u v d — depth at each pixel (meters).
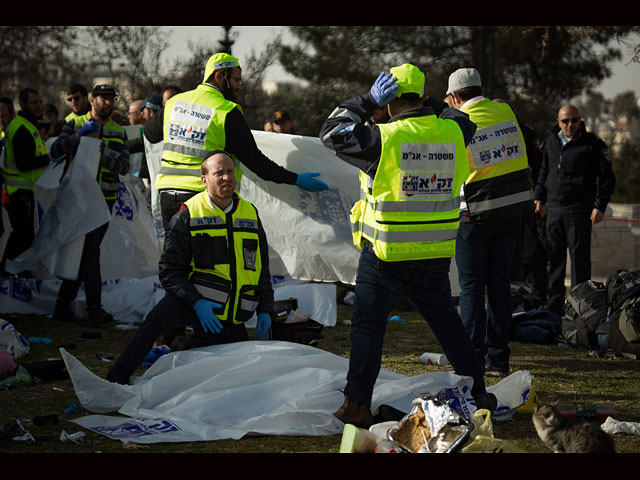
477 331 5.68
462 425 3.43
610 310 6.56
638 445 3.92
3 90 21.47
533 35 19.94
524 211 5.52
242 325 5.18
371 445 3.64
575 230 8.68
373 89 4.23
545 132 20.91
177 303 4.97
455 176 4.22
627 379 5.56
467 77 5.55
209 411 4.37
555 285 8.92
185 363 4.83
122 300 7.92
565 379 5.56
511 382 4.63
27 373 5.20
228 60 5.71
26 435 3.94
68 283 7.70
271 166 5.84
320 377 4.62
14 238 8.18
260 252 5.23
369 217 4.22
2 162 8.14
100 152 7.55
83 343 6.63
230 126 5.54
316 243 6.44
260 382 4.66
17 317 7.89
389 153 4.06
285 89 20.47
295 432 4.10
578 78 20.84
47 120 9.27
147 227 8.66
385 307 4.27
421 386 4.42
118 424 4.19
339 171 6.41
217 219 5.00
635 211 17.45
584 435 3.36
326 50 20.61
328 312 7.79
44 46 20.77
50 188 8.02
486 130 5.43
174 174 5.68
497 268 5.67
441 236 4.21
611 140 33.81
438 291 4.32
